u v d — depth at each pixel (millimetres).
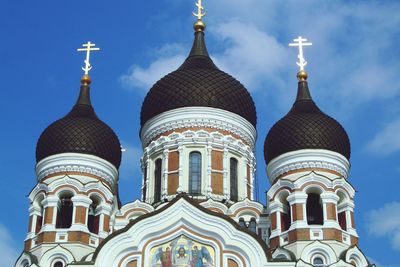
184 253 54250
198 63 73500
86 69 71688
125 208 66375
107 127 66812
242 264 53812
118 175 67750
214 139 68375
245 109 70938
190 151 68062
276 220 60719
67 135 64688
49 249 59406
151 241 54750
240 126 70188
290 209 60500
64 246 59719
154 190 68625
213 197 66250
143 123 71750
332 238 58625
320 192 60875
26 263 59781
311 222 61656
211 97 69438
